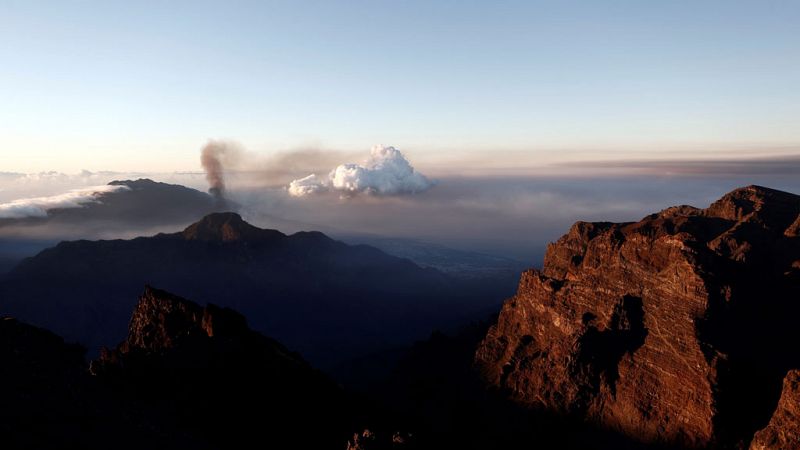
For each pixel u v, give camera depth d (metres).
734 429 138.62
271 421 116.81
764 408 141.00
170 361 125.88
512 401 193.50
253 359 135.88
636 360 167.62
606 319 181.88
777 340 156.75
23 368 100.00
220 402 116.25
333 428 123.62
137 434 89.00
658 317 168.75
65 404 90.50
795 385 103.56
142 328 143.75
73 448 77.12
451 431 181.12
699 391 145.00
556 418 172.75
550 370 188.88
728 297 158.25
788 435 100.75
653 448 148.12
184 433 96.50
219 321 143.50
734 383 143.75
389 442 96.50
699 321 155.75
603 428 163.00
